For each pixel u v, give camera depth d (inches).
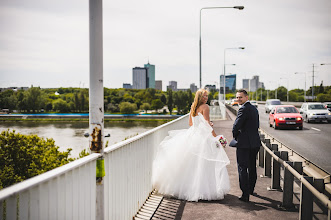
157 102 7460.6
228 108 2119.8
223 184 194.2
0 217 66.1
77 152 2263.8
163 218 159.9
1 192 66.1
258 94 7652.6
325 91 5511.8
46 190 81.9
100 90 110.2
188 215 164.1
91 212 109.2
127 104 6476.4
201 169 189.0
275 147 247.0
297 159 233.6
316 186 136.6
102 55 110.1
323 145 498.6
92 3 107.4
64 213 91.0
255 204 183.0
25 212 74.0
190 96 7475.4
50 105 6688.0
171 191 193.5
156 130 216.2
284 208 175.8
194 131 193.2
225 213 167.2
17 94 6535.4
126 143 145.0
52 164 1093.8
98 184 112.7
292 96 6437.0
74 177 96.7
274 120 800.9
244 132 190.7
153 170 204.7
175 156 194.5
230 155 362.6
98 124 110.3
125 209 147.6
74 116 5930.1
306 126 876.6
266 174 256.7
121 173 141.9
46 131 3759.8
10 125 4566.9
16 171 1157.7
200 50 1002.7
